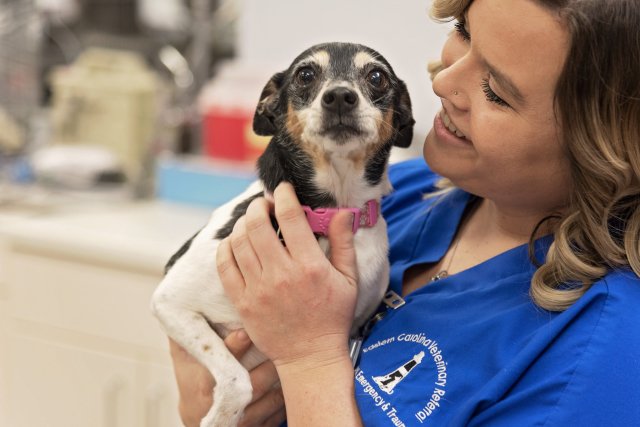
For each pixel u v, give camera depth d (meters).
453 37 1.23
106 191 2.82
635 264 1.07
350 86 1.27
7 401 2.44
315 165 1.28
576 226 1.12
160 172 2.75
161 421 2.20
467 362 1.11
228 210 1.37
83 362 2.30
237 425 1.28
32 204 2.63
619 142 1.05
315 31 2.99
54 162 2.84
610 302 1.03
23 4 2.96
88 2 3.24
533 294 1.11
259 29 3.10
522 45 1.05
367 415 1.12
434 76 1.30
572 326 1.04
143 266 2.16
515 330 1.11
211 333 1.30
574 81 1.03
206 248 1.32
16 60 2.98
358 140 1.26
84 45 3.25
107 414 2.28
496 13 1.08
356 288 1.20
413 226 1.42
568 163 1.12
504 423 1.02
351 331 1.33
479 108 1.12
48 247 2.30
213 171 2.64
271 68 2.82
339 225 1.23
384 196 1.41
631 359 0.98
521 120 1.09
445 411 1.08
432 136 1.24
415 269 1.37
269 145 1.37
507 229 1.28
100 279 2.24
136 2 3.19
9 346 2.41
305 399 1.13
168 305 1.32
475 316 1.17
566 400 0.99
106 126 2.89
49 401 2.37
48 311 2.34
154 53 3.21
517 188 1.17
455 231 1.37
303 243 1.15
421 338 1.18
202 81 3.17
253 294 1.16
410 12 2.77
